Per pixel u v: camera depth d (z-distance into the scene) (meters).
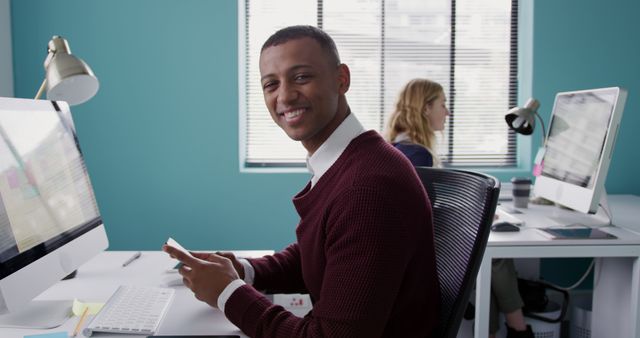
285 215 2.94
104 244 1.28
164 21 2.83
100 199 2.89
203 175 2.91
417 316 0.96
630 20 2.90
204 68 2.86
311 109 0.97
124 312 1.02
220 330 0.98
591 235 1.84
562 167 2.10
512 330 2.24
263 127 3.11
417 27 3.08
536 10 2.89
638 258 1.80
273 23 3.05
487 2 3.09
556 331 2.32
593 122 1.93
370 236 0.83
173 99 2.87
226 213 2.94
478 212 1.06
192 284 0.98
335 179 0.96
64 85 1.56
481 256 1.01
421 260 0.94
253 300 0.94
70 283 1.25
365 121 3.11
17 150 1.00
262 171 2.96
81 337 0.95
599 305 2.18
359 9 3.06
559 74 2.92
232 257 1.19
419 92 2.44
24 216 0.98
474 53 3.11
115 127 2.87
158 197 2.91
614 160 2.95
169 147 2.89
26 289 0.95
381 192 0.85
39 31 2.79
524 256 1.78
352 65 3.09
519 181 2.38
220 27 2.85
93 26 2.81
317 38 0.98
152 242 2.93
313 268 0.99
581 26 2.90
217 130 2.89
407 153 2.30
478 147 3.15
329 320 0.83
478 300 1.80
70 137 1.23
